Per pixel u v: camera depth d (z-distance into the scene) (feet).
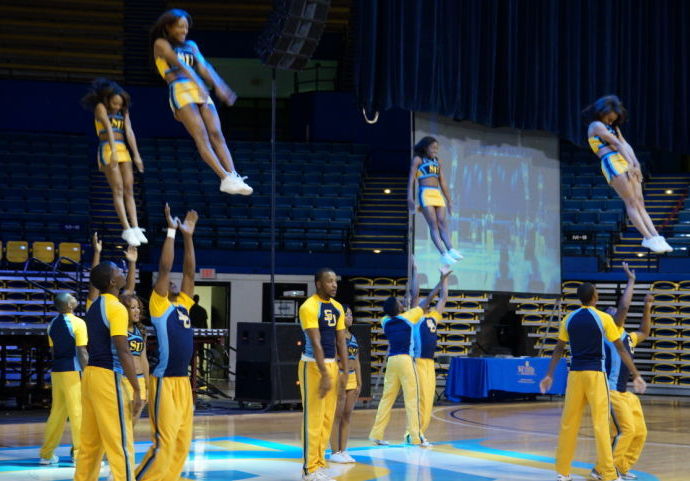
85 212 64.44
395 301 33.71
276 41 36.24
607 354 26.05
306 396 24.68
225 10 83.76
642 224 26.16
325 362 24.70
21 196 65.16
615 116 27.09
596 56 57.67
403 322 33.58
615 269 63.67
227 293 63.57
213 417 42.14
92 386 19.43
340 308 25.13
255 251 63.31
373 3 49.96
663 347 61.87
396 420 42.39
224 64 83.97
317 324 24.34
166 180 68.74
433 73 51.90
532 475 26.55
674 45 60.49
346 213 67.46
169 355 19.88
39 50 80.79
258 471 26.66
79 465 19.84
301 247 64.69
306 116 79.66
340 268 63.21
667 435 37.40
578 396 24.95
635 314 62.95
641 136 58.75
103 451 20.11
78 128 74.79
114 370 19.53
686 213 67.05
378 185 73.15
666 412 48.21
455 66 53.31
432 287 53.72
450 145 54.65
